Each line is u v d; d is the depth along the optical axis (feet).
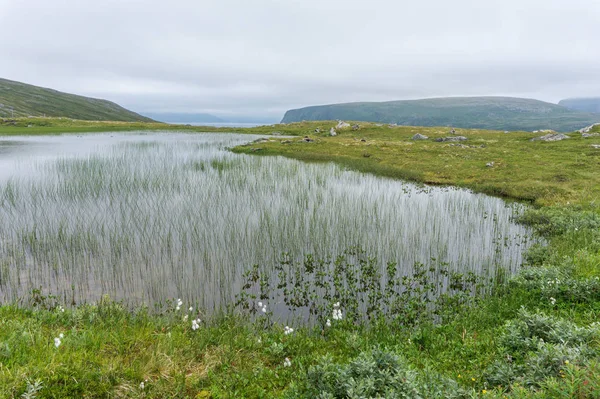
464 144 222.07
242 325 33.76
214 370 24.67
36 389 19.03
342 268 51.26
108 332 27.73
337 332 32.89
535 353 22.82
